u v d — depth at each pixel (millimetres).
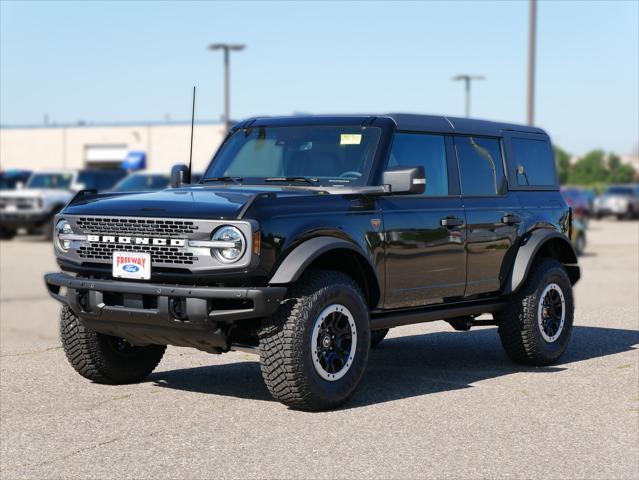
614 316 11336
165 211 6254
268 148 7457
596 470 5090
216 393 7000
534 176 8609
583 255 23281
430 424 6047
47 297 14641
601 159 108188
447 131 7730
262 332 6254
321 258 6707
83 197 6988
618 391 7066
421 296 7246
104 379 7250
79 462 5227
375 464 5168
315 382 6258
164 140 74812
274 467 5113
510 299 8156
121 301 6434
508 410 6438
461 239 7543
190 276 6156
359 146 7102
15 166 79250
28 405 6594
